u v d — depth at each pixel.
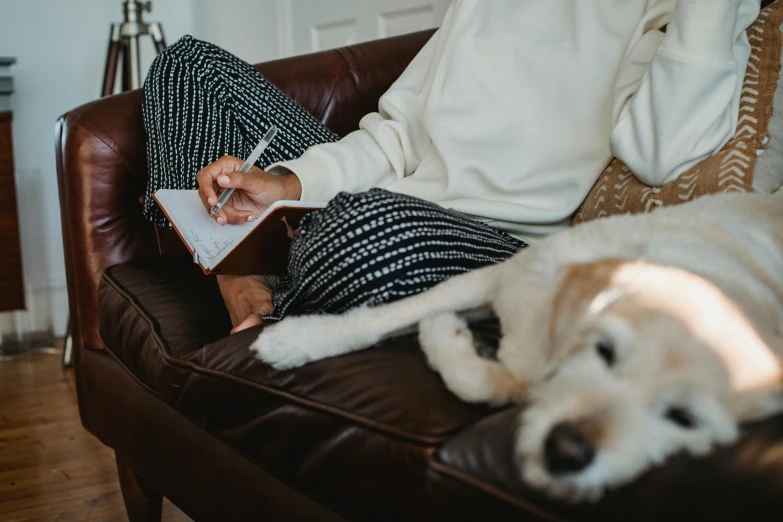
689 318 0.60
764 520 0.50
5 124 2.50
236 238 1.17
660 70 1.07
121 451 1.34
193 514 1.08
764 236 0.77
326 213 0.97
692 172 1.05
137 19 2.71
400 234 0.93
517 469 0.60
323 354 0.87
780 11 1.13
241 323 1.10
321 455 0.80
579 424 0.57
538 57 1.27
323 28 3.08
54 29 3.03
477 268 0.96
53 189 3.04
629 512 0.54
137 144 1.58
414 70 1.49
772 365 0.60
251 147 1.41
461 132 1.28
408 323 0.86
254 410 0.89
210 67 1.44
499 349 0.77
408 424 0.73
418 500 0.70
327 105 1.82
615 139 1.12
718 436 0.58
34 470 1.78
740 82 1.10
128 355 1.23
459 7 1.36
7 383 2.43
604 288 0.65
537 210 1.19
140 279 1.37
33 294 2.99
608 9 1.24
